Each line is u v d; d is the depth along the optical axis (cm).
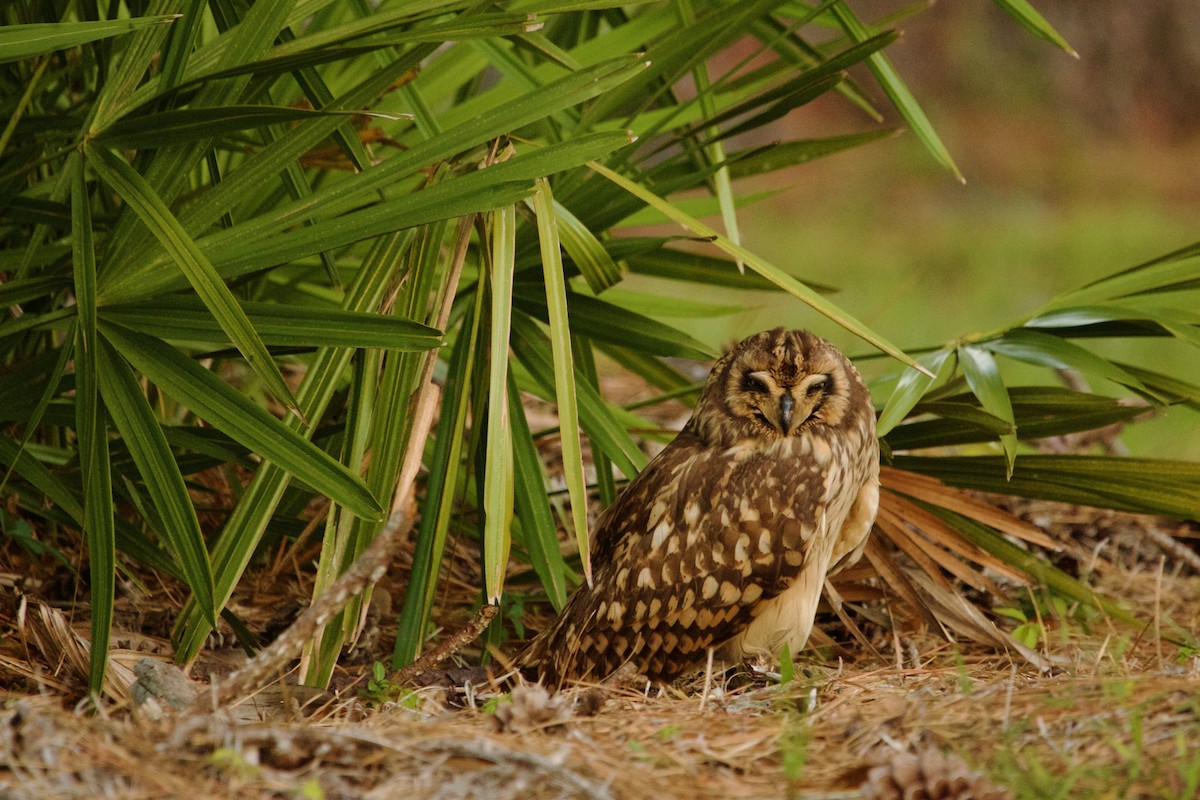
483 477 861
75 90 1009
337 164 910
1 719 590
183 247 697
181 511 712
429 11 750
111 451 869
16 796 534
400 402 766
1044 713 638
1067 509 1198
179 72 747
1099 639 928
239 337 687
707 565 824
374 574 628
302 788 550
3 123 820
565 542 1071
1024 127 4212
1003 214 3659
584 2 782
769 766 610
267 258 736
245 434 712
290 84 987
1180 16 4200
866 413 869
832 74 800
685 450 870
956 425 932
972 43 4328
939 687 753
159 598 934
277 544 1001
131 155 984
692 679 850
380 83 757
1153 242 3219
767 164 1019
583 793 552
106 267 752
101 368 732
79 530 884
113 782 555
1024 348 918
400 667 796
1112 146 4184
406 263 802
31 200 806
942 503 944
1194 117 4247
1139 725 582
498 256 761
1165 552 1149
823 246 3278
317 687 742
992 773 568
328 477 703
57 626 759
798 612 845
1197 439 1545
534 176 727
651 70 871
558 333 740
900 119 4275
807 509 828
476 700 744
